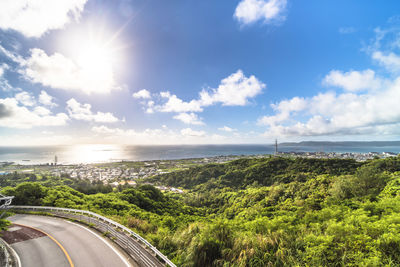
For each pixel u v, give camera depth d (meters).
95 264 8.80
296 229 11.20
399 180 20.22
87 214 16.73
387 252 7.43
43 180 81.38
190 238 10.88
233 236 10.47
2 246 10.06
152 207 34.84
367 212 12.38
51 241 11.31
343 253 7.83
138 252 9.23
